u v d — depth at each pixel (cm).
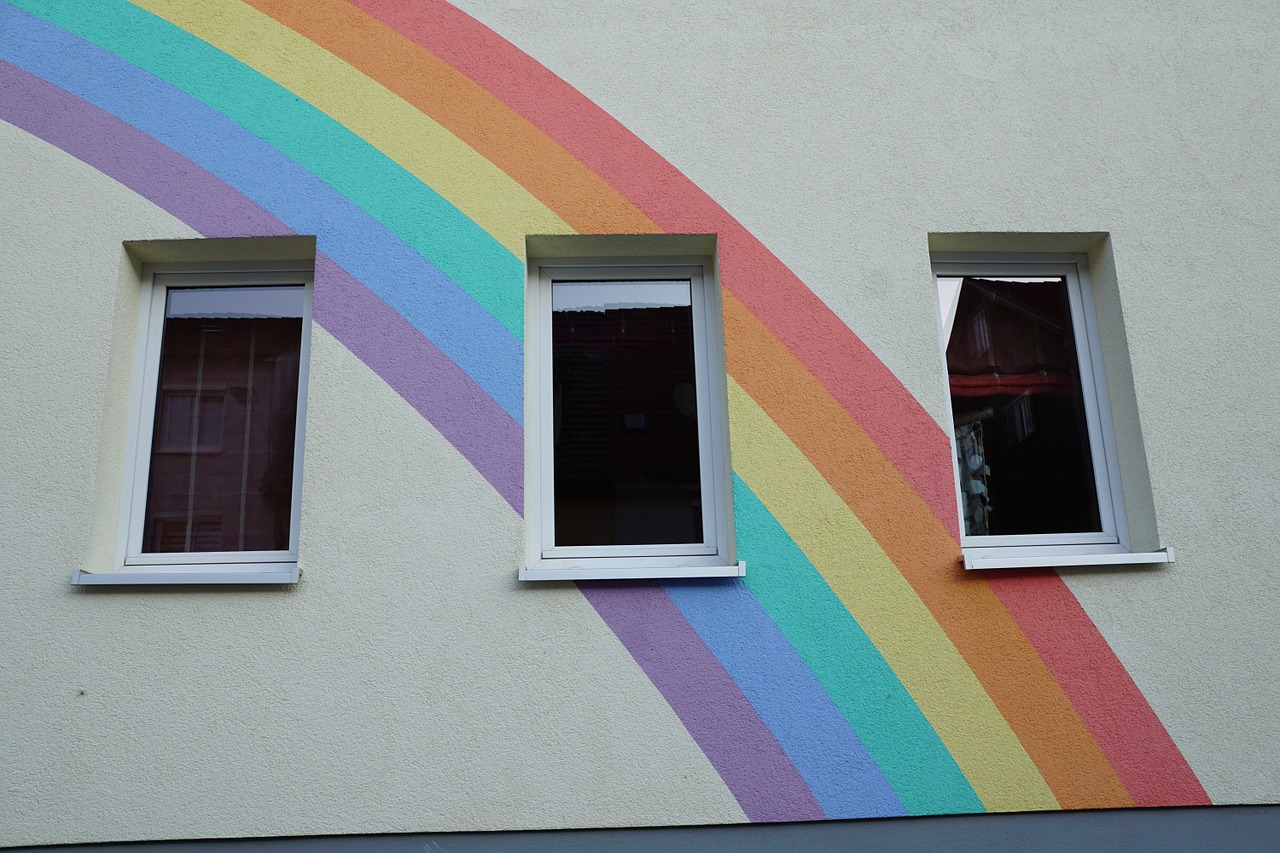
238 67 375
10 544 334
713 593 343
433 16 383
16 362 348
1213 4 409
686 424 379
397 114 374
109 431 352
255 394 377
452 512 343
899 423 361
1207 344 378
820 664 341
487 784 325
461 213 367
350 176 368
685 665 337
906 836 334
